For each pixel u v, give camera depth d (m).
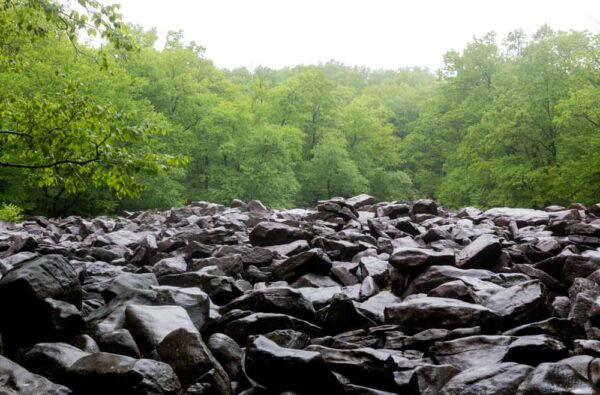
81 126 6.71
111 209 36.97
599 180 33.19
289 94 57.22
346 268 8.73
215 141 48.31
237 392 4.44
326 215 14.65
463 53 52.62
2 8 8.11
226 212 18.94
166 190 40.31
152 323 5.02
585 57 35.34
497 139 40.47
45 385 3.74
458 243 11.30
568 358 4.10
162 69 47.34
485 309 5.57
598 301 5.42
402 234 12.30
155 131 6.98
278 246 10.66
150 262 10.68
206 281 7.26
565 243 9.95
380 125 65.31
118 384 3.86
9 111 6.96
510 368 3.91
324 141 56.16
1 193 32.06
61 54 29.73
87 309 6.26
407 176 62.44
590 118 35.03
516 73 48.00
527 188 38.69
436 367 4.31
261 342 4.44
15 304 4.79
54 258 5.38
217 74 62.41
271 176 47.31
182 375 4.27
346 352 4.62
